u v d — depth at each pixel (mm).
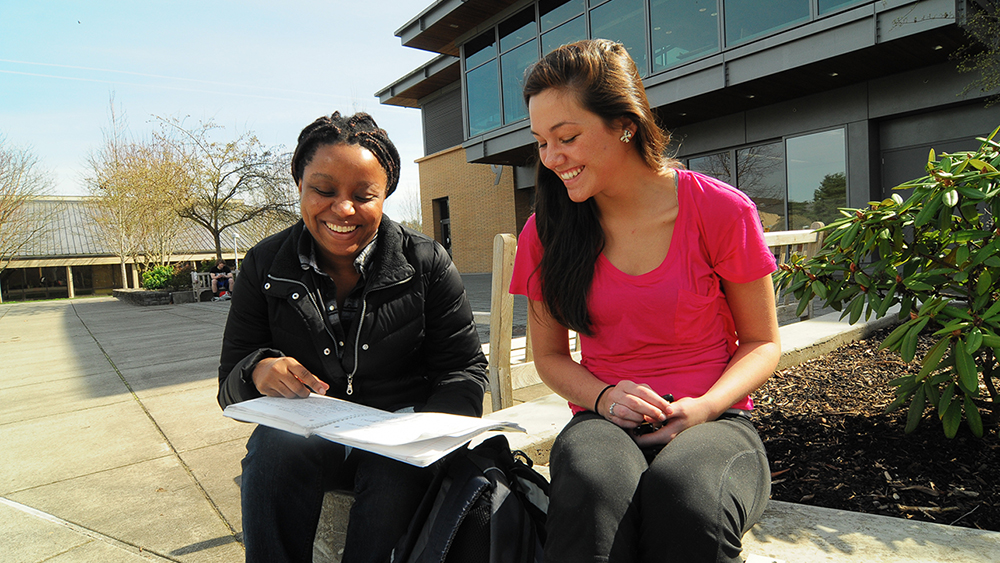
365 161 1459
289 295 1525
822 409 2459
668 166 1449
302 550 1277
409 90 20141
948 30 7121
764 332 1372
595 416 1292
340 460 1399
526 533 1152
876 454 1955
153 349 7438
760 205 10883
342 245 1512
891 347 2049
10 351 8047
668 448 1064
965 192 1812
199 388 4793
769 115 10438
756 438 1205
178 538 2127
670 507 959
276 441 1282
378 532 1231
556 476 1062
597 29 11547
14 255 35469
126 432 3580
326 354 1560
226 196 20656
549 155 1314
